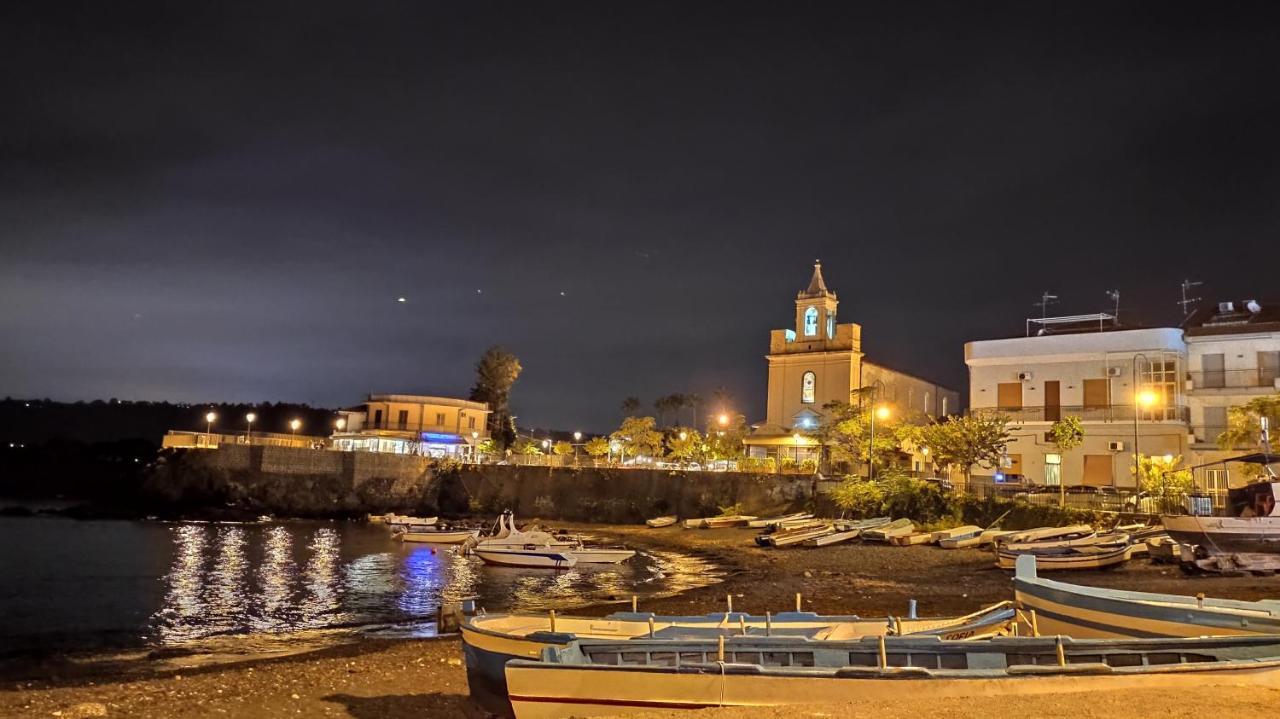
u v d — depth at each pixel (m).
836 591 33.75
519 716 13.09
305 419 156.38
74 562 45.91
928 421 77.00
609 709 12.86
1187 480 45.34
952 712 10.93
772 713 11.42
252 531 66.06
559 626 16.62
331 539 60.88
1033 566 17.16
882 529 50.66
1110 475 50.91
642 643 13.65
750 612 28.23
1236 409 43.53
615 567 46.53
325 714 17.14
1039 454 53.69
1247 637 12.22
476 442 103.81
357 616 31.77
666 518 69.06
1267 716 10.15
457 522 70.94
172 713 17.17
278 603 34.47
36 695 18.56
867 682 12.18
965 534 47.72
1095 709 10.69
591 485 77.50
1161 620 14.17
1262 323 49.59
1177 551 35.34
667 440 95.00
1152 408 50.41
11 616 31.19
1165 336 50.53
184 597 35.56
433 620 30.83
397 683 19.80
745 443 78.31
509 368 116.06
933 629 15.49
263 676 20.52
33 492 103.12
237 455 80.69
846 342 77.19
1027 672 12.00
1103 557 34.84
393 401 103.62
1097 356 52.69
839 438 69.38
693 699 12.57
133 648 25.83
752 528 59.75
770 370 81.00
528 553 46.19
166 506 79.44
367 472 83.50
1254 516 32.78
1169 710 10.49
